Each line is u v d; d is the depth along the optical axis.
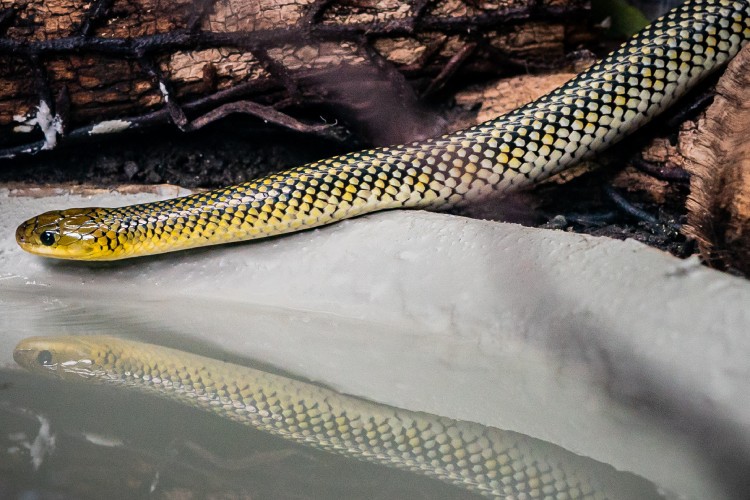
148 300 0.47
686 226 0.45
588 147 0.47
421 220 0.45
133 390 0.41
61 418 0.39
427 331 0.43
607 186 0.49
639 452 0.38
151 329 0.45
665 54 0.47
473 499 0.35
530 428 0.39
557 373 0.40
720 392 0.36
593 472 0.36
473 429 0.39
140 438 0.38
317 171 0.47
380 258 0.45
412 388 0.41
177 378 0.42
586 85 0.47
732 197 0.43
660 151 0.48
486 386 0.41
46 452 0.36
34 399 0.40
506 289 0.42
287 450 0.37
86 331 0.45
